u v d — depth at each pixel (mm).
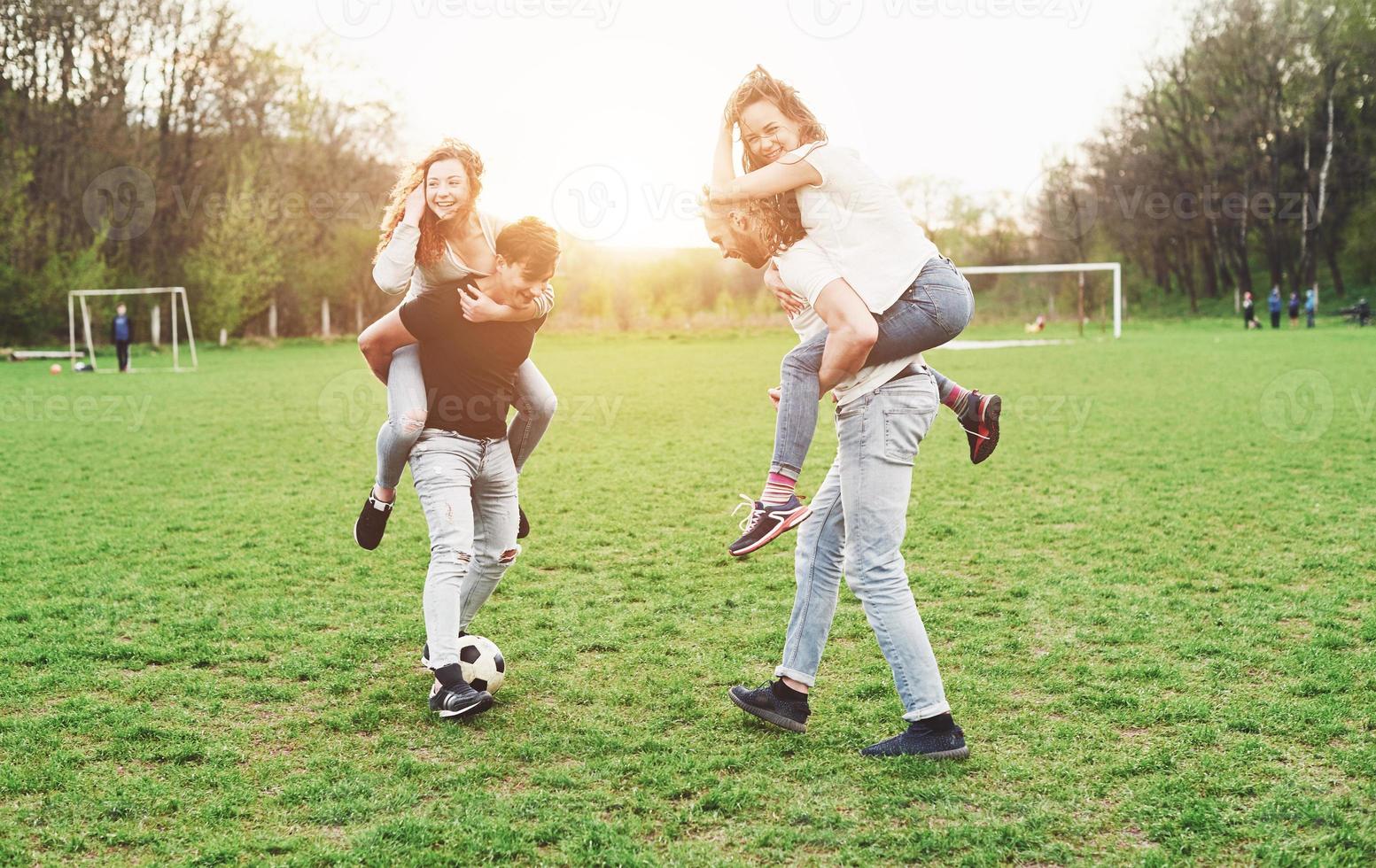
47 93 34094
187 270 34281
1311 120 42812
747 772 3031
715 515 6906
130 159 34812
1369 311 36188
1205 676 3799
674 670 3955
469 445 3629
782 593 5039
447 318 3479
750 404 13633
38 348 31453
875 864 2496
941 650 4148
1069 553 5734
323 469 8953
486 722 3455
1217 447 9297
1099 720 3398
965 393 3508
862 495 3125
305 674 3934
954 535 6191
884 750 3131
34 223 31609
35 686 3775
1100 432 10352
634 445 10078
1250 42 41688
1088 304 45812
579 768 3076
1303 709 3434
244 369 22656
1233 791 2855
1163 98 45219
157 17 34594
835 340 2969
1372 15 40906
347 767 3090
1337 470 8102
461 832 2645
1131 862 2496
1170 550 5754
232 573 5438
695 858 2523
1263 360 19062
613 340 32125
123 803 2828
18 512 7109
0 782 2955
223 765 3105
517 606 4852
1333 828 2641
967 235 45906
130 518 6883
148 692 3729
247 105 36938
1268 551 5699
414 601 4918
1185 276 50812
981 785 2926
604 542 6137
